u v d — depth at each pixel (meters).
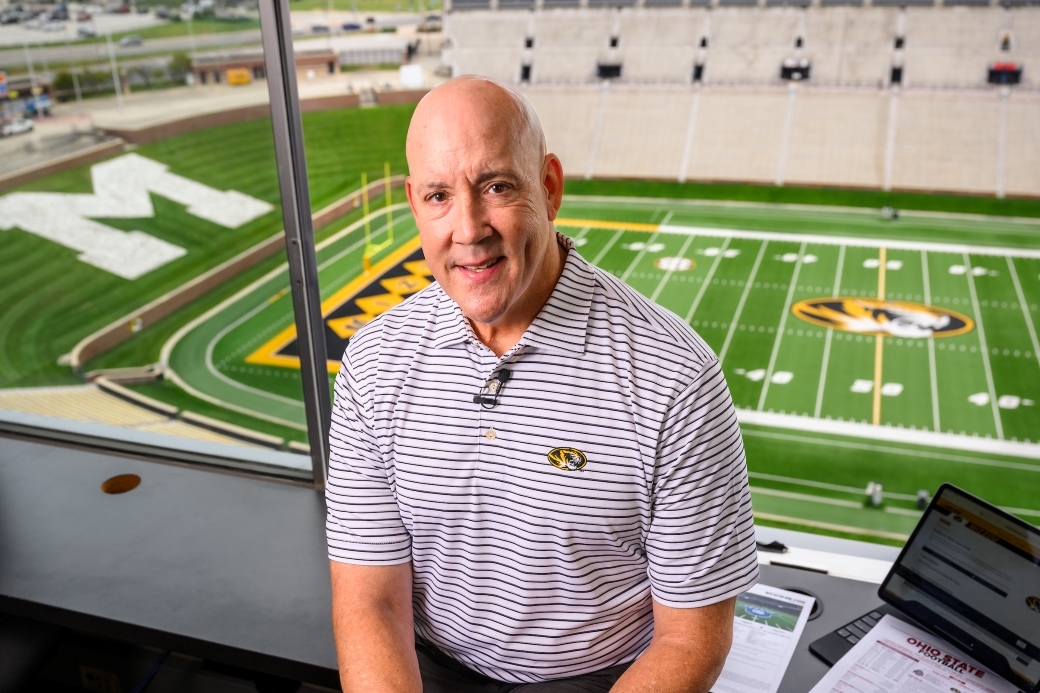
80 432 2.18
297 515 1.86
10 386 17.52
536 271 0.99
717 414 0.98
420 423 1.05
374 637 1.07
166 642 1.51
